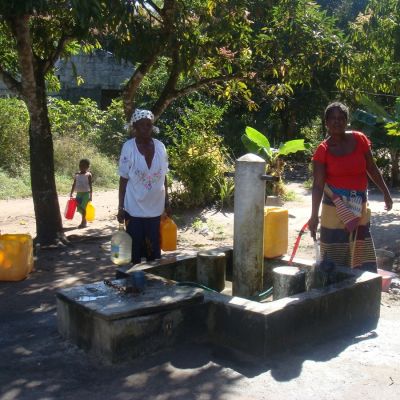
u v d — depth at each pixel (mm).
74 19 6812
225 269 5395
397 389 3578
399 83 9938
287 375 3748
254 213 4723
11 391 3564
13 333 4574
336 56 8680
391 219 9883
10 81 7727
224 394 3496
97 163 16094
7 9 6160
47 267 6812
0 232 9312
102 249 7820
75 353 4105
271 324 3965
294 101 21500
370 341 4344
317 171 4875
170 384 3619
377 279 4723
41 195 7852
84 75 22688
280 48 8523
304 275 4762
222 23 7961
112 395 3496
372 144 12891
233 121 21406
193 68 8352
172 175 11477
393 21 10203
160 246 5625
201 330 4254
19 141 15820
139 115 5223
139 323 3934
